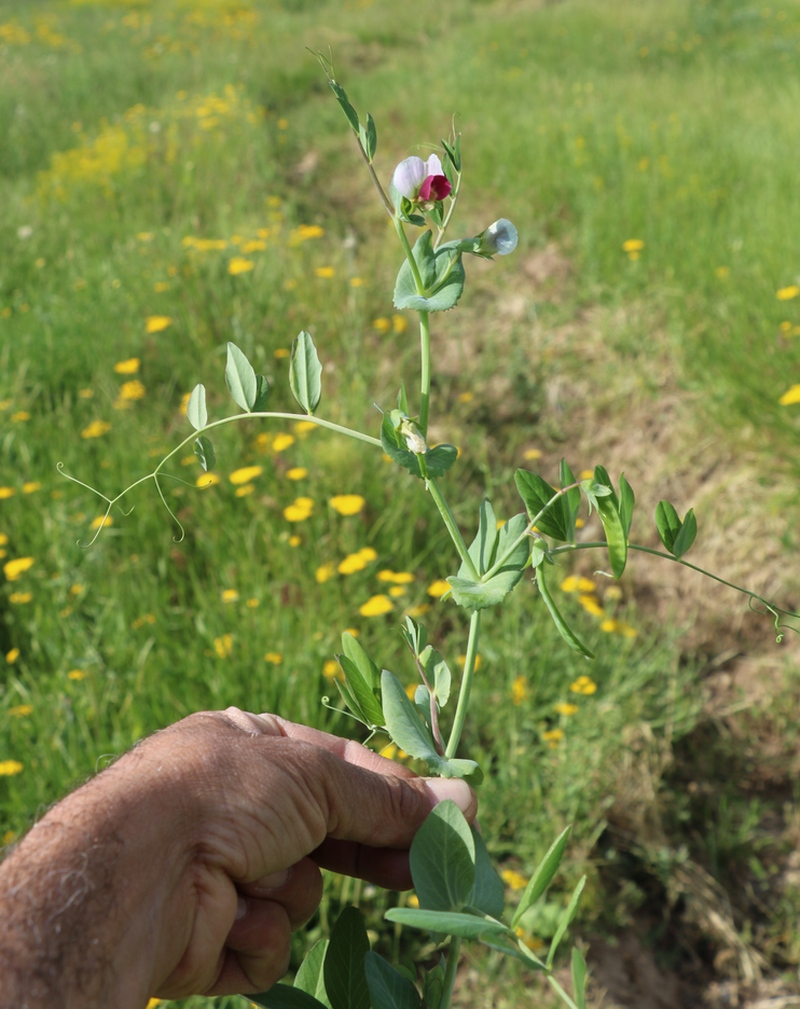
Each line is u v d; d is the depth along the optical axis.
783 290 4.02
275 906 0.84
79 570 2.95
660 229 5.14
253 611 2.71
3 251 5.47
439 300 0.84
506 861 2.41
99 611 2.83
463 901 0.76
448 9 13.45
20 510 3.23
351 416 3.79
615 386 4.26
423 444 0.82
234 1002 1.81
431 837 0.76
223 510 3.25
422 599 3.07
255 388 0.93
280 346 4.38
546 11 12.32
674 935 2.49
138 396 3.79
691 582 3.44
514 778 2.45
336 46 11.92
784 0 11.01
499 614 3.03
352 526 3.18
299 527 3.22
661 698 2.92
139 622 2.71
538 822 2.42
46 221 5.96
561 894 2.37
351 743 0.97
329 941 0.84
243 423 3.81
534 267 5.34
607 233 5.27
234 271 4.58
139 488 3.29
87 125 8.73
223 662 2.46
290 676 2.47
